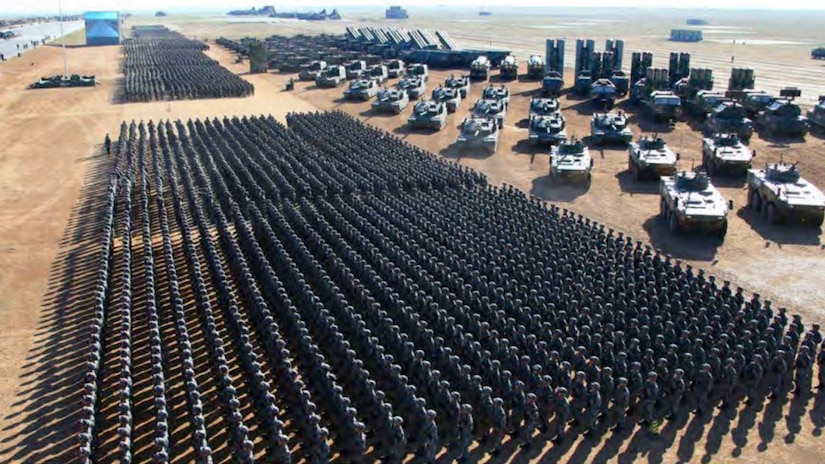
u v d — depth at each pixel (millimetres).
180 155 43812
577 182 39594
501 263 26578
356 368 19562
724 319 21984
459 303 22438
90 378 19203
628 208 35750
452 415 18031
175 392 20469
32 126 60625
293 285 25516
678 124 57312
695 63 100188
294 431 18750
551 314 22453
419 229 30250
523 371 19516
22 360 22297
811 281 26750
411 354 19953
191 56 115562
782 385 20062
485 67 81438
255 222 32500
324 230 30391
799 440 17812
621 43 76250
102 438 18625
